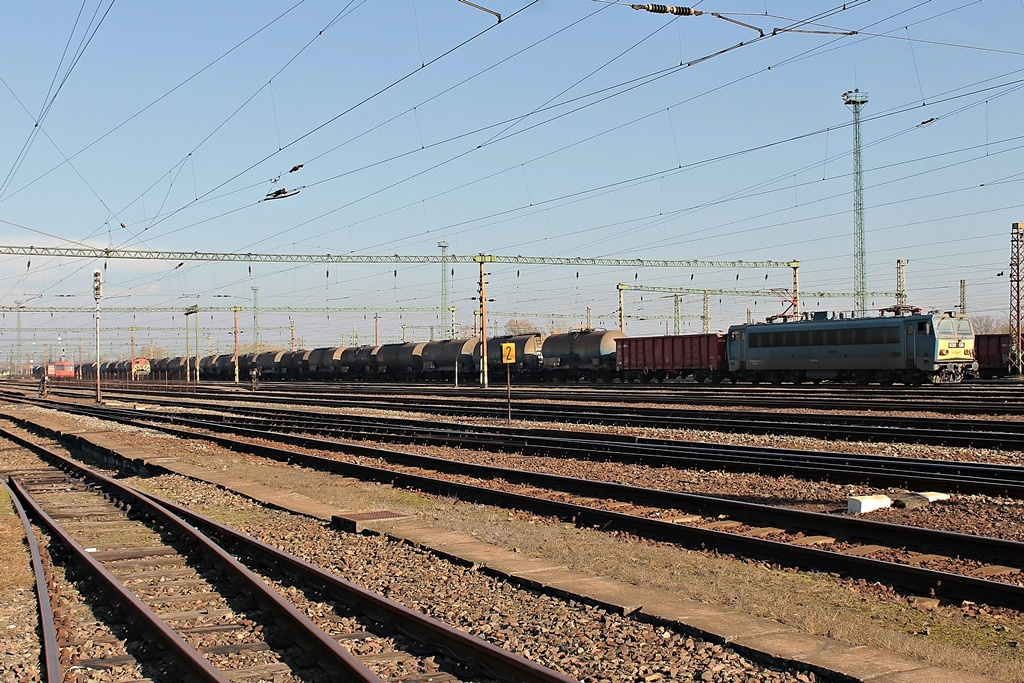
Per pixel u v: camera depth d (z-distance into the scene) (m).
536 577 9.95
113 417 40.34
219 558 11.17
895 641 7.67
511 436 24.94
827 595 9.38
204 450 26.02
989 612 8.66
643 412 31.88
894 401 33.72
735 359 56.47
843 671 6.85
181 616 9.04
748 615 8.45
